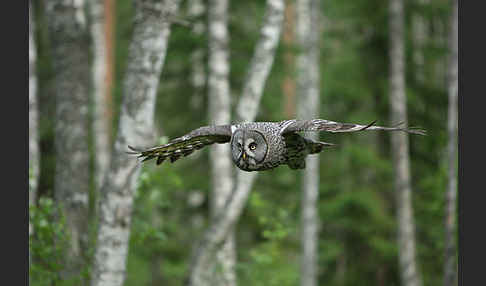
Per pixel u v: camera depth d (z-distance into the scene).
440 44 23.16
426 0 23.19
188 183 19.77
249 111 14.63
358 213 22.09
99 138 20.62
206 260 14.62
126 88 10.91
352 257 23.11
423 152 23.05
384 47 22.72
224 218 14.43
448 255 16.17
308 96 20.75
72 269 12.33
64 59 13.86
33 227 12.43
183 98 19.73
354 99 22.48
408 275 20.67
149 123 10.95
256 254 15.70
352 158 21.78
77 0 14.01
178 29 17.80
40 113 21.81
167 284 21.48
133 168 10.85
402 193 20.80
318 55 21.48
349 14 22.98
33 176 13.73
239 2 19.84
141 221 12.93
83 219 13.53
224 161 16.81
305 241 20.69
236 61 19.28
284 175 22.02
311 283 20.61
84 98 13.97
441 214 18.44
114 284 11.00
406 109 22.56
